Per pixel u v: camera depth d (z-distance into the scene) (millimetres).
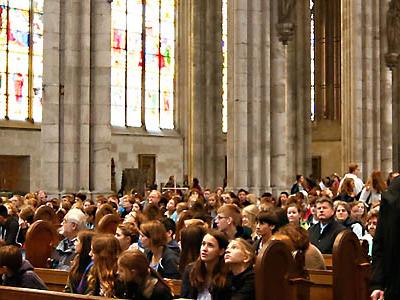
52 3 33625
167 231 15844
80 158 33906
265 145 40594
